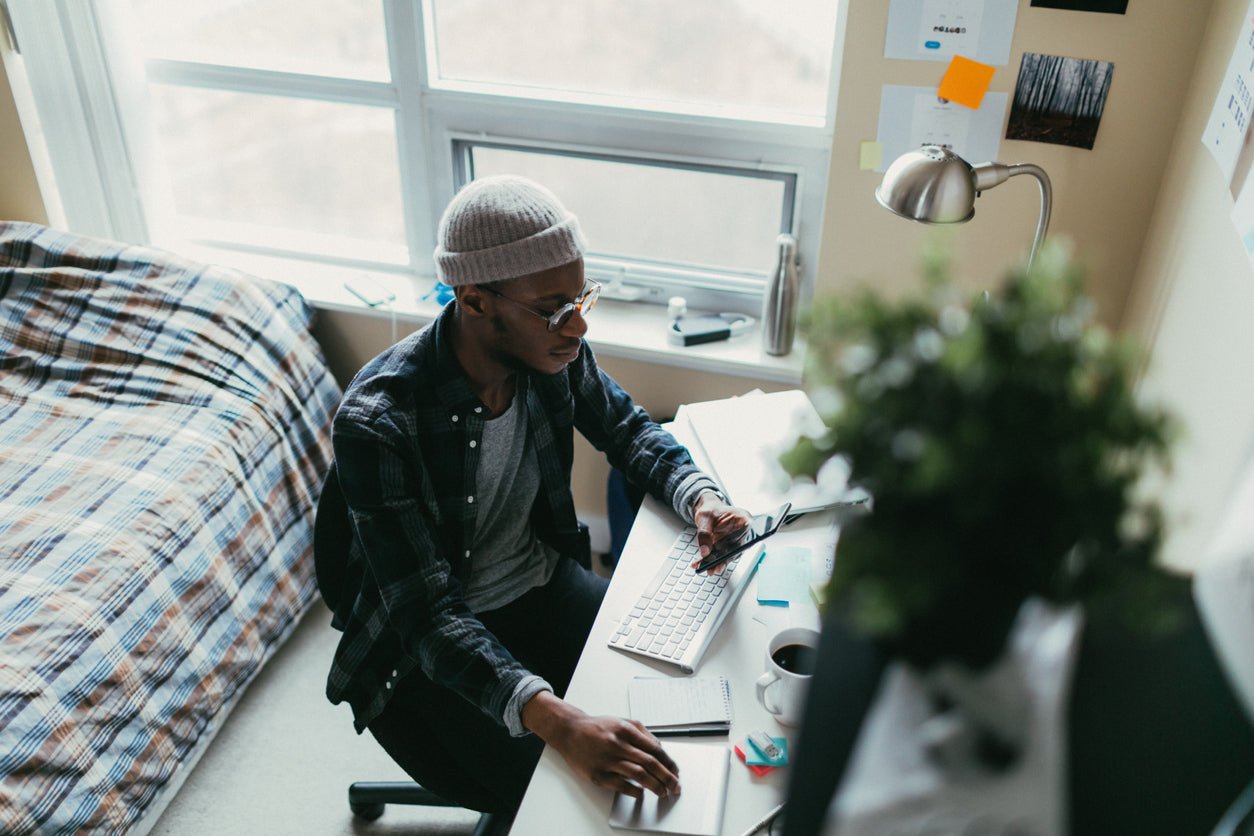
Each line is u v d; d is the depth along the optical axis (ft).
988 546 1.82
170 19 8.20
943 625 1.83
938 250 1.97
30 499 6.19
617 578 4.75
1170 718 1.76
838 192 6.83
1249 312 4.22
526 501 5.37
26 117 8.04
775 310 7.36
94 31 7.68
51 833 5.19
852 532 1.91
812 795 1.98
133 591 5.91
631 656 4.32
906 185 4.64
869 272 7.06
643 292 8.27
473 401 4.80
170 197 8.79
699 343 7.70
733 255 8.05
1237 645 1.74
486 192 4.46
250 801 6.43
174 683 6.12
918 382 1.87
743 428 5.61
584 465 8.38
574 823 3.59
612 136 7.71
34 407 6.96
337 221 8.81
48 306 7.39
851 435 1.90
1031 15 5.99
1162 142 6.16
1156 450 1.82
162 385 7.08
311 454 7.70
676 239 8.10
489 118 7.86
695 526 4.97
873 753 1.92
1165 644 1.77
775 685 3.87
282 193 8.79
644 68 7.52
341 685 5.14
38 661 5.34
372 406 4.60
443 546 5.06
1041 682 1.81
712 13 7.17
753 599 4.60
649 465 5.26
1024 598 1.81
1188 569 1.83
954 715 1.85
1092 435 1.79
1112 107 6.13
